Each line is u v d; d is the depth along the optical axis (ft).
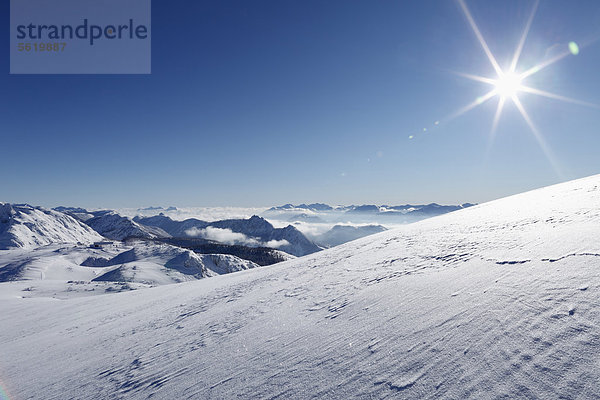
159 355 23.80
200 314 36.52
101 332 40.55
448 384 9.48
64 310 73.20
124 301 69.46
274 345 18.11
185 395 14.96
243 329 24.06
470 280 18.29
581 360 8.50
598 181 47.32
